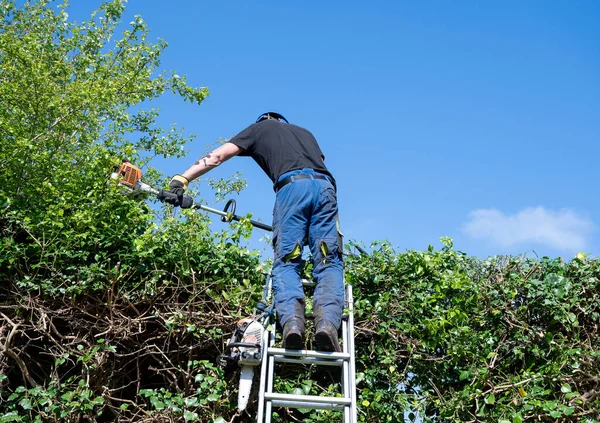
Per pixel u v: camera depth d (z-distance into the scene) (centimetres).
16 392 358
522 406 375
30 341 399
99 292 395
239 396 340
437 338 397
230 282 398
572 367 381
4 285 393
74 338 381
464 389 381
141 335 402
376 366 400
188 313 386
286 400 328
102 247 398
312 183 366
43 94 661
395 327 404
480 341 400
